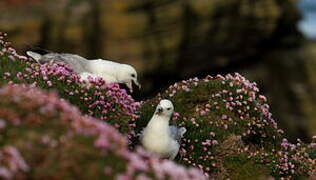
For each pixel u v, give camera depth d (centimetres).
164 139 1558
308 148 2094
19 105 1084
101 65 1783
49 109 1084
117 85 1733
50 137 1020
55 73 1673
